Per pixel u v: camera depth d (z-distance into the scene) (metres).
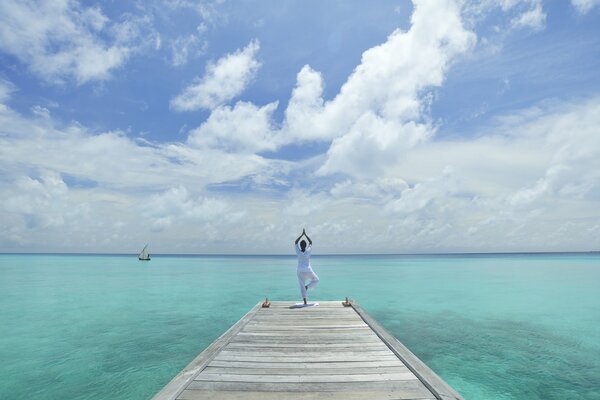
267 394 4.46
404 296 23.20
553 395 7.84
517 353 10.73
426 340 12.20
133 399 7.74
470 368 9.45
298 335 7.41
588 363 9.81
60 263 89.44
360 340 7.02
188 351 11.07
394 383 4.83
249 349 6.39
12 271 53.28
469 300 21.31
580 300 21.22
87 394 7.98
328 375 5.12
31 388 8.30
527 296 23.08
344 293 24.84
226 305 19.83
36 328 14.20
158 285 31.25
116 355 10.66
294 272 52.31
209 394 4.45
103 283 33.03
